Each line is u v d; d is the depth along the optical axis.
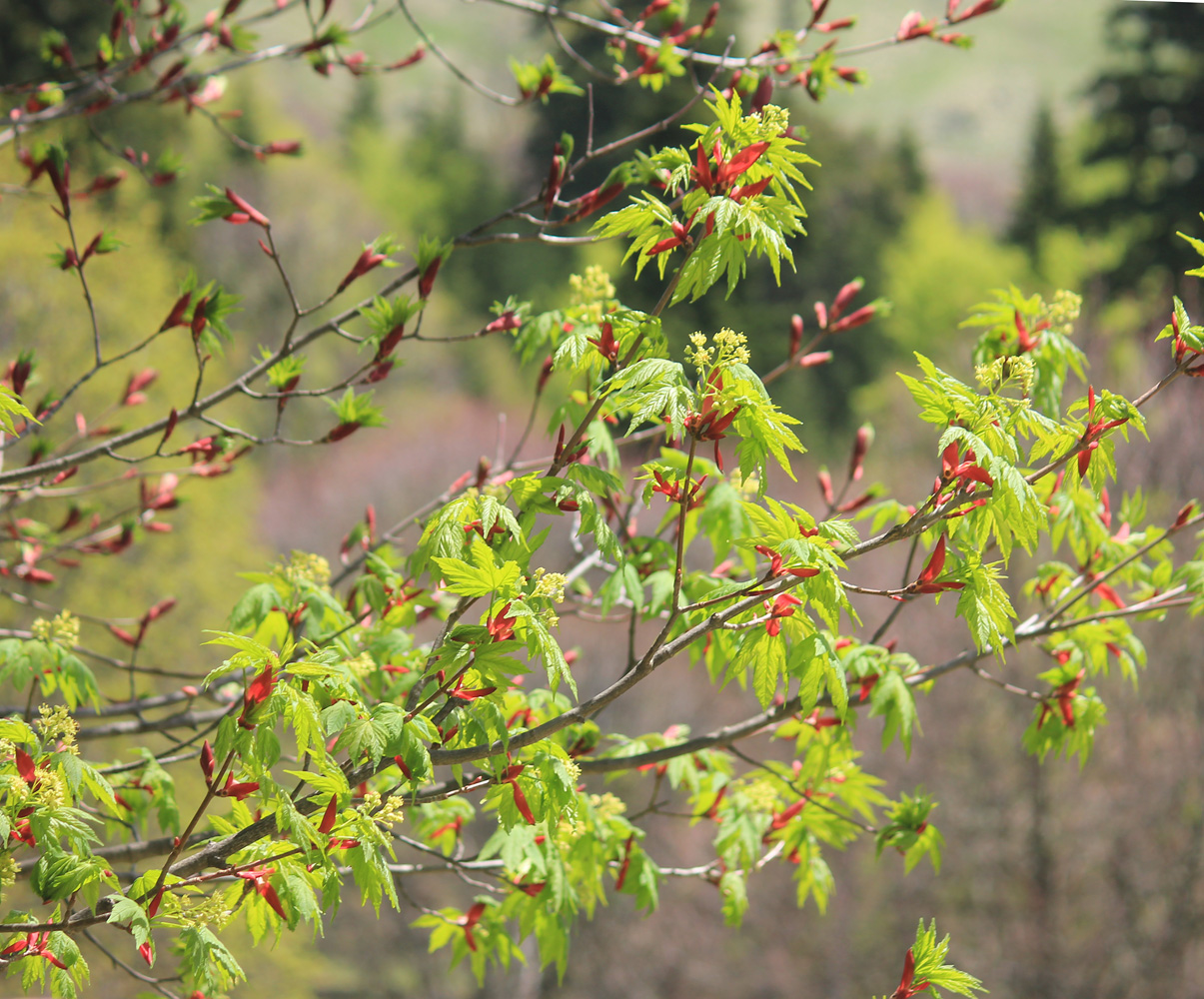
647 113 28.98
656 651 2.45
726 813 3.91
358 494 26.97
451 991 17.39
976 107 70.75
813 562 2.33
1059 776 14.17
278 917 2.41
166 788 3.49
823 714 3.64
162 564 14.41
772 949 15.88
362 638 3.52
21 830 2.27
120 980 10.71
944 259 36.53
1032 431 2.59
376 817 2.42
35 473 3.46
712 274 2.43
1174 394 14.65
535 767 2.66
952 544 2.59
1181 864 13.50
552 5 4.54
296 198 32.75
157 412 15.00
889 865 15.28
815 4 4.48
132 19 4.62
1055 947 13.92
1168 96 28.41
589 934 16.70
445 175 44.44
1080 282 27.80
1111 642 3.80
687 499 2.38
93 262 14.62
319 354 30.69
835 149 37.44
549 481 2.68
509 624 2.41
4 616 12.84
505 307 3.67
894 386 21.92
